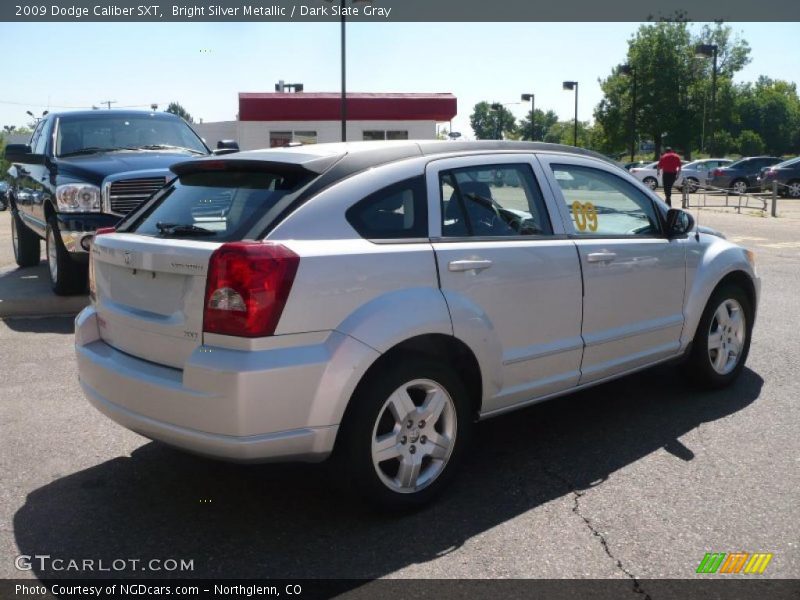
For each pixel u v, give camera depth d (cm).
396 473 372
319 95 3027
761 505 375
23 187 1003
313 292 330
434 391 372
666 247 495
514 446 458
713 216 2142
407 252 363
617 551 334
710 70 6725
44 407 524
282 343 324
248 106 2970
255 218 345
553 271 422
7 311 809
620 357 471
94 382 379
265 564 327
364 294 346
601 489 396
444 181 395
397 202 374
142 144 939
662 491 392
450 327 370
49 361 636
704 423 489
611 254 454
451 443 381
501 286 397
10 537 351
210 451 327
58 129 925
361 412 344
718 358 549
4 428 485
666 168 2348
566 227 442
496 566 323
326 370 329
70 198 794
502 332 401
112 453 448
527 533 351
